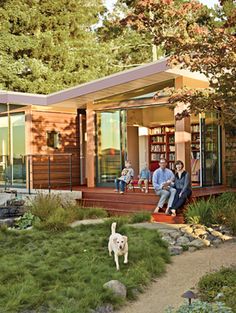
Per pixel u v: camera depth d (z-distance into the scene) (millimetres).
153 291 5664
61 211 9789
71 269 6109
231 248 7715
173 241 7977
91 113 13352
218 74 6391
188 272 6383
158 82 11242
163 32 6055
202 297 5203
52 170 14062
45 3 22031
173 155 14250
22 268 6090
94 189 12562
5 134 14297
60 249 7160
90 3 23859
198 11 6125
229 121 6660
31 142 13547
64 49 21688
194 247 7707
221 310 3729
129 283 5613
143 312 4949
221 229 8680
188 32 5922
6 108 14133
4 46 20750
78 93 12289
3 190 13023
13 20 21391
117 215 10602
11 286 5355
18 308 4758
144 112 14602
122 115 12797
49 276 5758
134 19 6031
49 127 14070
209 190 11508
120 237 6297
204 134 12242
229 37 5695
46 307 4848
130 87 11727
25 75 21750
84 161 15039
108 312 4922
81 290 5277
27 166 13367
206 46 5773
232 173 12648
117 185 11625
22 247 7453
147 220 9742
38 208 9930
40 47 21438
